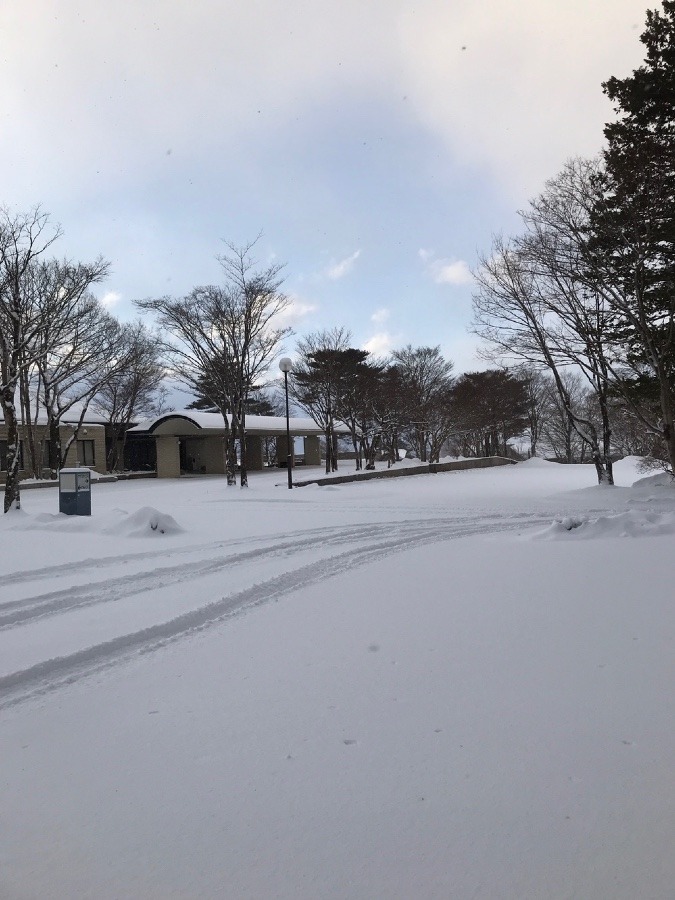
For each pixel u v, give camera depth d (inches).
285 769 135.1
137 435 1766.7
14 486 663.1
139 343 1407.5
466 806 120.4
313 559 372.2
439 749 142.3
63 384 1738.4
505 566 342.6
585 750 140.4
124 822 117.8
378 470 1371.8
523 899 96.4
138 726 157.6
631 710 160.2
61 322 1087.0
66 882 102.4
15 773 136.1
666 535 421.4
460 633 226.8
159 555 395.5
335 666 196.7
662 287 657.6
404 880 101.0
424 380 1686.8
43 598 285.0
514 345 925.2
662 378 643.5
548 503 706.8
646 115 625.9
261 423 1749.5
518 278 771.4
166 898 98.3
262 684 183.3
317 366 1427.2
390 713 161.8
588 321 725.3
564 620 239.5
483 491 914.7
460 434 1833.2
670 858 104.9
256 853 108.3
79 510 609.3
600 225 649.0
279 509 687.1
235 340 1090.7
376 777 131.3
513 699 168.6
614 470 1497.3
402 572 334.0
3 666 198.4
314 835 112.7
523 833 112.0
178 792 127.3
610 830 112.3
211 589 298.8
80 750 145.8
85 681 188.7
